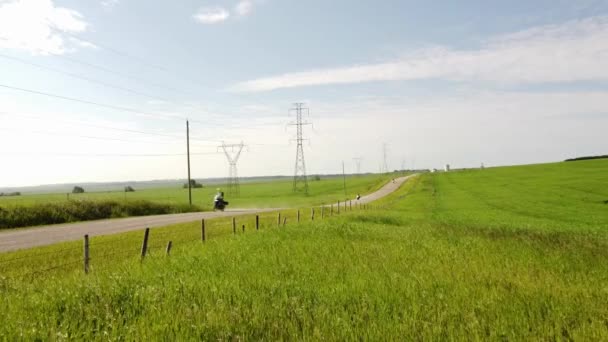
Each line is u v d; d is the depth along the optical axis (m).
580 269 11.46
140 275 9.54
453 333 5.68
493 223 31.95
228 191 138.25
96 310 6.66
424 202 68.19
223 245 15.39
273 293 7.77
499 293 7.91
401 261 11.89
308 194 118.56
